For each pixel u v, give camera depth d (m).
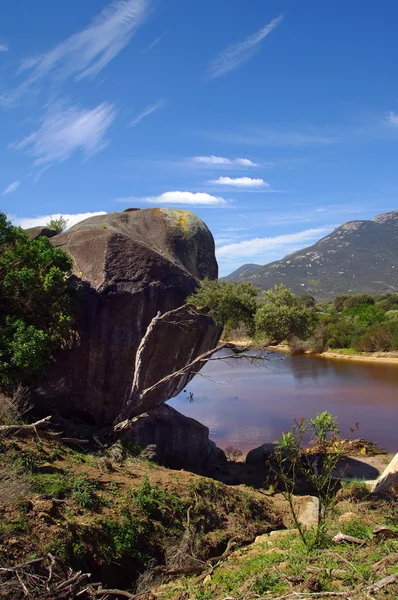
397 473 12.85
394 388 34.53
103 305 15.00
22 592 6.21
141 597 7.05
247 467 18.06
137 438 15.23
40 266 13.62
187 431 16.67
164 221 18.66
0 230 13.80
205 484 11.30
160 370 15.61
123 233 17.05
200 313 15.45
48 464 10.05
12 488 8.02
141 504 9.41
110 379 14.91
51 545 7.23
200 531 9.74
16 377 12.15
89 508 8.67
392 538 6.87
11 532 7.13
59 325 13.60
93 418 15.00
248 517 10.92
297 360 50.72
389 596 5.04
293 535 8.73
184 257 18.09
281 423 26.02
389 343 50.81
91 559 7.68
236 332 17.12
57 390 14.59
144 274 15.43
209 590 6.65
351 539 6.97
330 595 5.24
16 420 11.63
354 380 38.19
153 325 14.54
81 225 18.28
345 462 18.97
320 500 7.77
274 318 14.11
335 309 92.94
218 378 41.72
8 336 12.28
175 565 8.37
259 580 6.14
